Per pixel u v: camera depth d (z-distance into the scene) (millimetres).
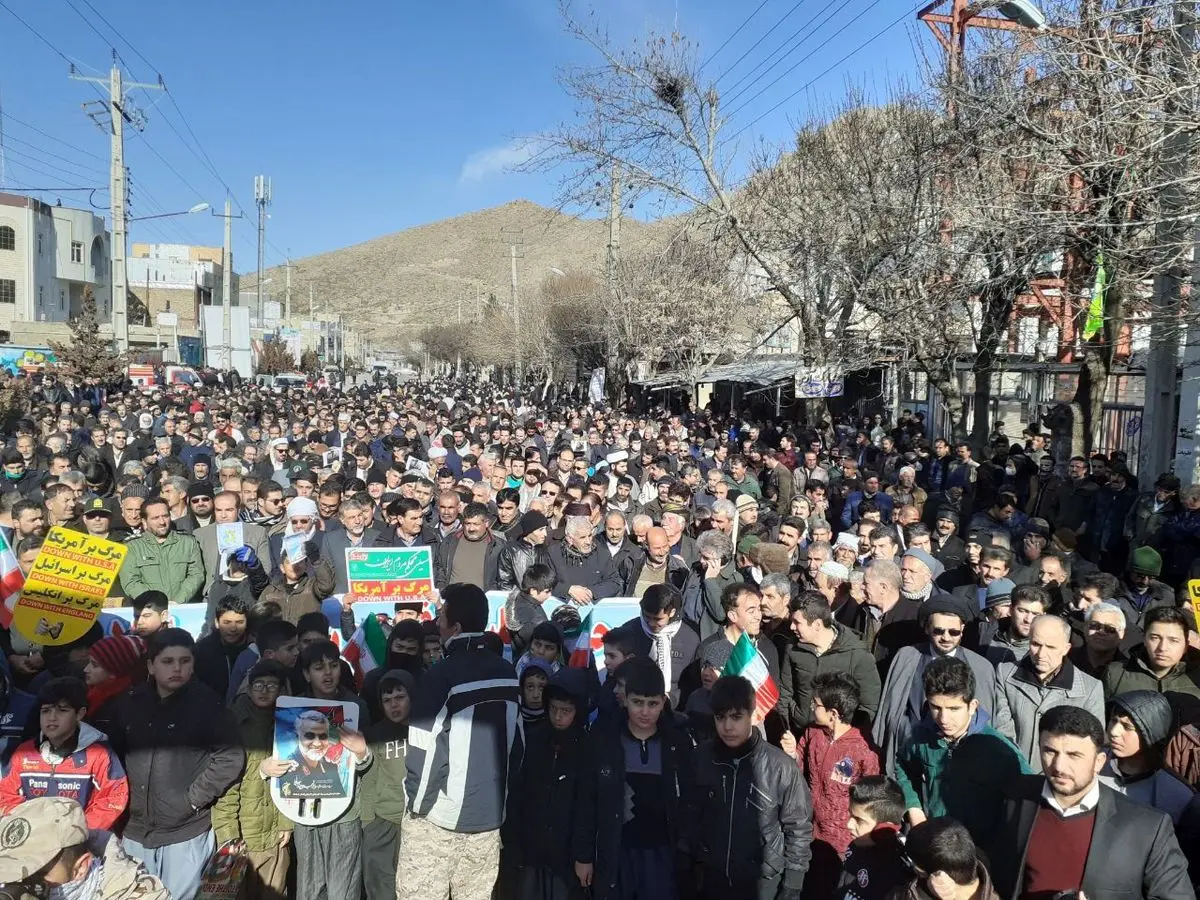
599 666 6645
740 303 26328
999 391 21781
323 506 8609
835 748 4727
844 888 3971
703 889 4449
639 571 7344
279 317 86250
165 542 7543
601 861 4441
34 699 4945
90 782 4438
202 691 4742
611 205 21484
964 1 15961
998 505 10094
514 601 6484
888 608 5938
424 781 4438
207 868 4688
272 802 4820
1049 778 3521
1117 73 10742
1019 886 3578
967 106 14852
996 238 14234
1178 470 12609
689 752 4512
